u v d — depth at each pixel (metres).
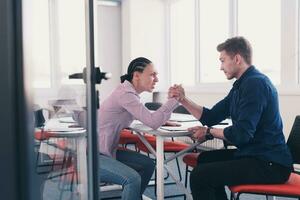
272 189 1.71
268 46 4.17
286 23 3.80
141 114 2.15
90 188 1.11
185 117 2.86
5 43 0.51
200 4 5.39
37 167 0.65
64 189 1.10
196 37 5.42
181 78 5.89
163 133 2.09
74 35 1.11
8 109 0.52
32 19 0.62
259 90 1.84
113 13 6.11
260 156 1.81
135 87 2.31
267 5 4.18
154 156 2.72
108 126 2.20
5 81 0.51
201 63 5.38
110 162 2.04
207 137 2.04
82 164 1.12
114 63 6.15
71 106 1.12
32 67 0.60
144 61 2.32
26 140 0.54
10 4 0.52
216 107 2.30
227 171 1.78
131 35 5.85
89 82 1.06
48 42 0.89
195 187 1.85
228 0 4.75
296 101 3.61
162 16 6.07
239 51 1.98
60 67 1.05
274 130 1.86
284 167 1.81
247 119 1.80
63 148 1.10
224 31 4.89
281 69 3.86
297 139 2.03
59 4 1.01
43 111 0.82
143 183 2.32
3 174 0.52
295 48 3.73
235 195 2.16
